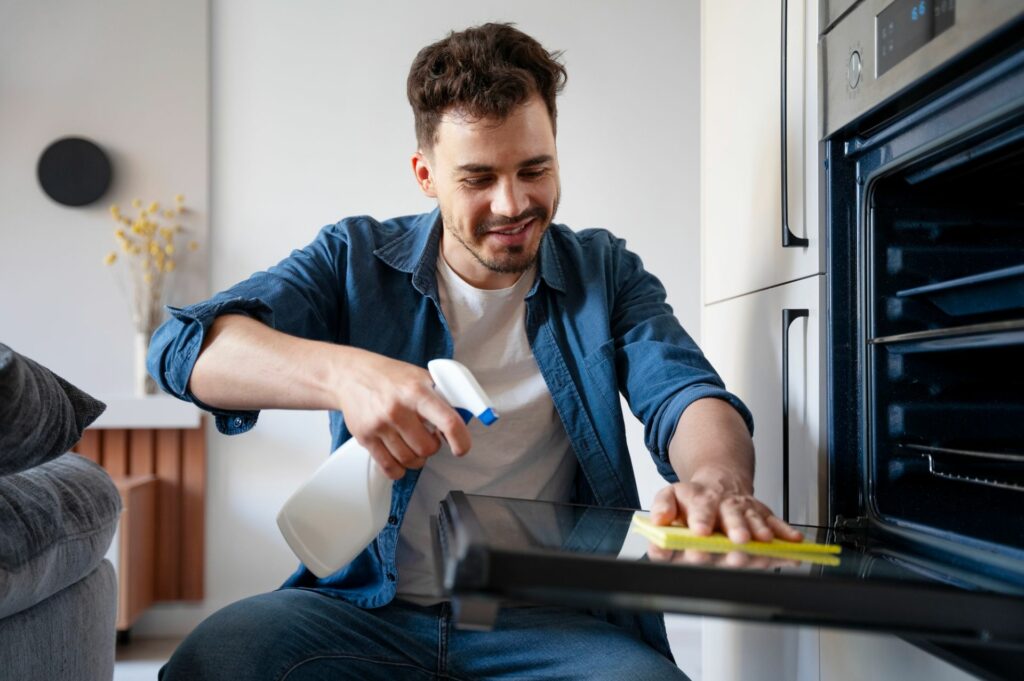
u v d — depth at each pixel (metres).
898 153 1.00
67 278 3.05
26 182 3.05
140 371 2.98
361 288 1.33
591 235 1.47
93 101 3.07
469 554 0.57
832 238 1.12
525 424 1.32
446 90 1.18
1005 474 1.06
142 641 2.93
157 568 3.00
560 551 0.61
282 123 3.12
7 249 3.04
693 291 3.17
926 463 1.05
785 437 1.23
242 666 1.07
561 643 1.15
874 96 0.97
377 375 0.99
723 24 1.55
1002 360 1.05
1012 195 1.05
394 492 1.22
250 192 3.11
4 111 3.05
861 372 1.09
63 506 1.07
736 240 1.47
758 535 0.80
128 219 3.06
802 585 0.58
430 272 1.33
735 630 1.45
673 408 1.15
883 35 0.96
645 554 0.66
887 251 1.06
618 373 1.33
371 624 1.18
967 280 0.91
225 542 3.05
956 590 0.58
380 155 3.13
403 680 1.17
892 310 1.06
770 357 1.31
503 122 1.16
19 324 3.04
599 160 3.16
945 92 0.89
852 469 1.10
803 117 1.18
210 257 3.10
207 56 3.09
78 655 1.10
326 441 3.07
